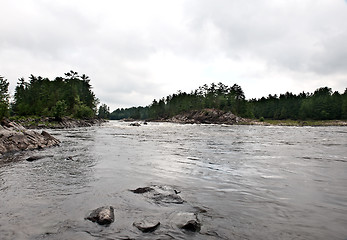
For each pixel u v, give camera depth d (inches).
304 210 259.0
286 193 316.8
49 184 351.3
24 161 531.2
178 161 544.1
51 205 266.2
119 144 895.7
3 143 667.4
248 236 198.8
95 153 658.8
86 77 4347.9
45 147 773.9
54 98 3430.1
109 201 280.1
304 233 205.9
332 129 2326.5
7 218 230.2
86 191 319.0
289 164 509.4
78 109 3385.8
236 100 4891.7
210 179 388.2
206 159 569.6
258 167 479.5
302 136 1355.8
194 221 213.5
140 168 469.1
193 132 1720.0
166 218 230.7
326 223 227.0
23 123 1990.7
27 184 350.0
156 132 1696.6
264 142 989.2
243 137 1267.2
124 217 233.5
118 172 433.7
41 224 217.5
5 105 1544.0
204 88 5708.7
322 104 4471.0
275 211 255.6
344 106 4151.1
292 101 5152.6
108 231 203.9
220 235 199.5
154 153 665.6
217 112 4534.9
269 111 5457.7
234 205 272.5
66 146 818.2
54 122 2343.8
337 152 689.6
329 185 354.6
